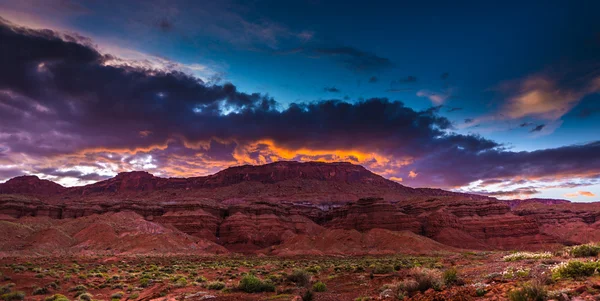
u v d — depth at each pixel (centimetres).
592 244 3200
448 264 5153
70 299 2950
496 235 16162
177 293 2917
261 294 2747
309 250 13025
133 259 8938
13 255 9062
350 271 4769
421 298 1816
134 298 2905
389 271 4294
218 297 2605
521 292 1380
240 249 15812
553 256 3353
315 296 2558
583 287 1389
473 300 1552
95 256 9450
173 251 11719
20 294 2869
